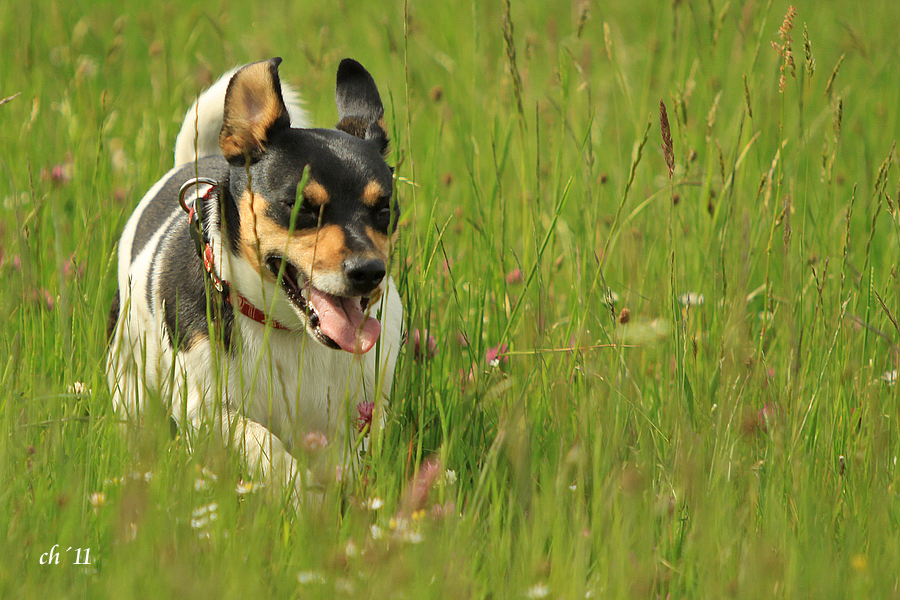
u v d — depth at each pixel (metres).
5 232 7.80
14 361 5.96
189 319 6.09
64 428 5.48
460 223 8.91
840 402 6.03
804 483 5.00
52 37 13.72
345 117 6.79
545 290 6.92
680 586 4.62
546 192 9.39
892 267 6.71
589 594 4.30
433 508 4.95
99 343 6.58
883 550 4.81
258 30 15.19
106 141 10.35
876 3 15.00
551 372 6.31
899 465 5.54
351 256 5.52
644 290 7.42
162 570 4.05
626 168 10.28
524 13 16.42
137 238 7.13
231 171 6.11
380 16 15.45
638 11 17.14
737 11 13.00
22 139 9.27
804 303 6.63
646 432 5.58
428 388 6.40
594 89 12.56
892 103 11.14
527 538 4.61
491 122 9.70
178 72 12.41
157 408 5.15
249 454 5.58
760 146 9.60
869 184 8.40
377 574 4.23
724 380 5.61
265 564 4.55
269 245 5.82
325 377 6.32
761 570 4.22
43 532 4.54
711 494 4.89
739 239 7.07
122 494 4.50
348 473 5.58
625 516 4.66
